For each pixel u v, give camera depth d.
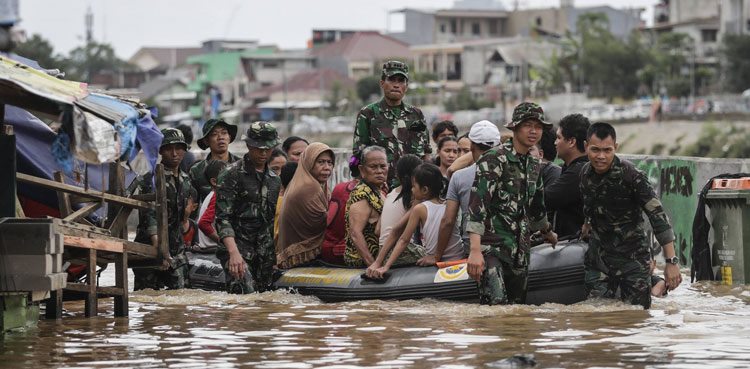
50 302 10.69
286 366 8.09
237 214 12.90
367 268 12.19
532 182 11.12
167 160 13.20
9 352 8.79
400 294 11.81
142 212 12.54
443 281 11.66
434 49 116.88
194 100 131.25
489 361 8.15
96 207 10.88
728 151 66.50
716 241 13.57
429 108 99.75
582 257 11.52
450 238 12.16
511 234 11.11
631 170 10.82
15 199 9.73
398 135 13.70
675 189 16.33
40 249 9.43
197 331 9.88
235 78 128.00
